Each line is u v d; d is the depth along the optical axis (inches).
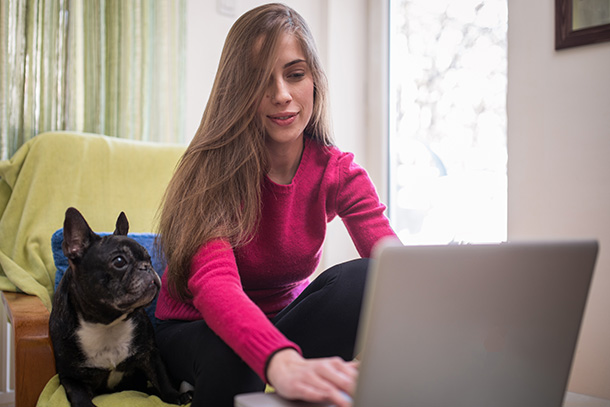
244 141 46.2
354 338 42.6
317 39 111.5
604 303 66.0
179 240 43.1
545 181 71.9
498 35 87.3
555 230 70.9
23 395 46.3
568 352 31.5
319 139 54.3
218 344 39.8
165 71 91.0
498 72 87.1
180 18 93.4
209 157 45.8
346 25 111.0
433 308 26.0
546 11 71.9
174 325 50.8
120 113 86.4
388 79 110.9
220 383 38.5
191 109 97.7
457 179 94.3
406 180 106.0
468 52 92.6
